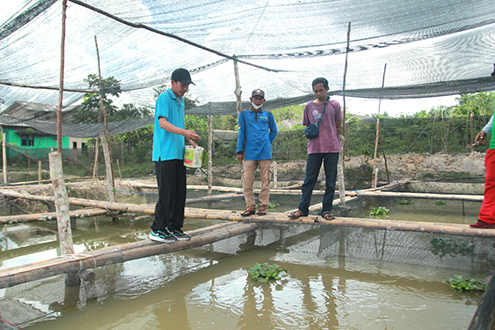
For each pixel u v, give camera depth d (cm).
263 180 467
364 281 325
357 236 394
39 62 494
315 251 415
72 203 754
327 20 439
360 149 1420
